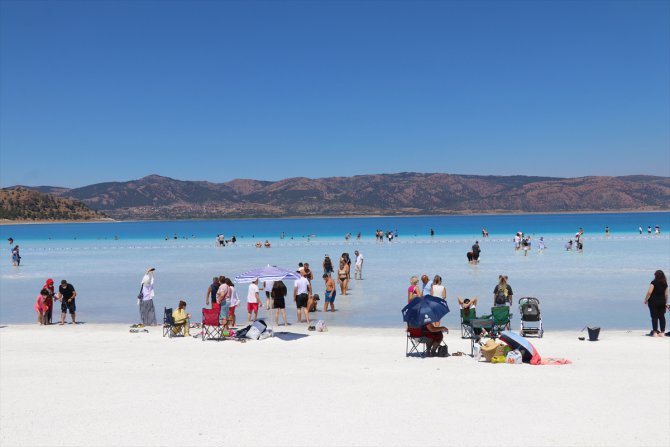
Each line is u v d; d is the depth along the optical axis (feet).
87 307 72.84
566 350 43.93
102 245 232.73
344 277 80.74
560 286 84.99
